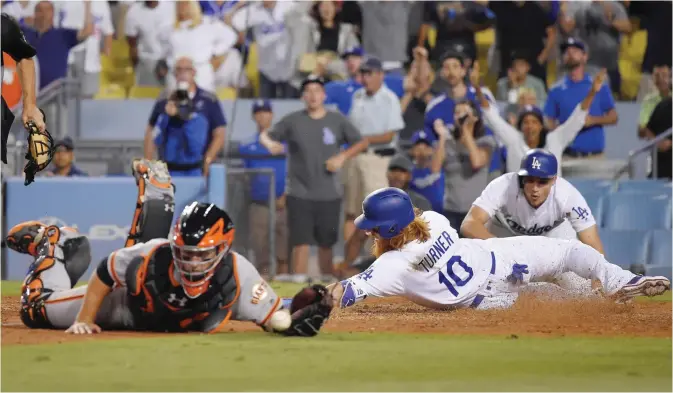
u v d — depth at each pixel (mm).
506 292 17516
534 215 19609
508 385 10039
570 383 10195
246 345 12633
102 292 13398
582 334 14414
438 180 30391
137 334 13547
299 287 27078
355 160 31859
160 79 39125
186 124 30281
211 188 29531
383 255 16406
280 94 37719
